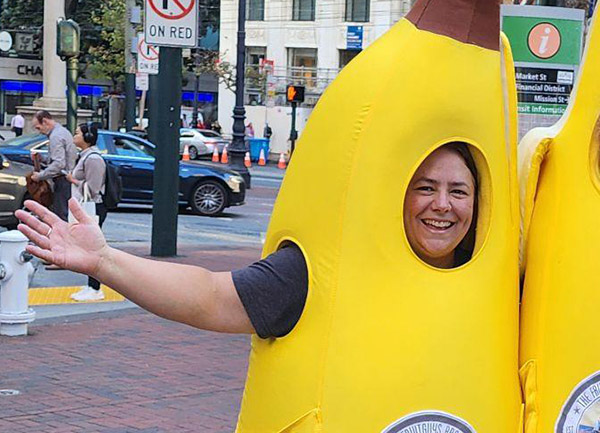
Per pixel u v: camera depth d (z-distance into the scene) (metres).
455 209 3.27
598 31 3.40
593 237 3.36
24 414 7.07
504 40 3.40
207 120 66.31
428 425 3.17
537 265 3.43
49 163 13.84
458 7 3.28
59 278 12.98
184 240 17.56
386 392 3.15
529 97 8.27
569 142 3.42
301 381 3.22
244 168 31.03
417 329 3.17
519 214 3.46
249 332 3.31
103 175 12.10
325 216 3.22
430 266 3.22
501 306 3.29
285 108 53.41
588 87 3.40
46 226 3.13
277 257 3.28
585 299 3.34
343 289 3.17
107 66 56.62
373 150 3.17
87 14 61.38
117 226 18.81
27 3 67.56
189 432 6.81
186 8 14.23
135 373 8.38
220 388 7.98
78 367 8.52
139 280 3.13
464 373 3.19
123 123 57.19
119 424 6.92
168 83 14.47
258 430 3.33
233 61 58.25
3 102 67.62
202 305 3.18
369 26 52.16
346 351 3.16
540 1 9.52
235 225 20.52
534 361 3.38
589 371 3.34
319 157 3.27
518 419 3.34
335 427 3.16
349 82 3.27
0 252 9.59
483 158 3.26
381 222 3.17
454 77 3.22
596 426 3.35
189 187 21.94
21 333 9.67
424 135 3.19
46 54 35.78
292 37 55.16
